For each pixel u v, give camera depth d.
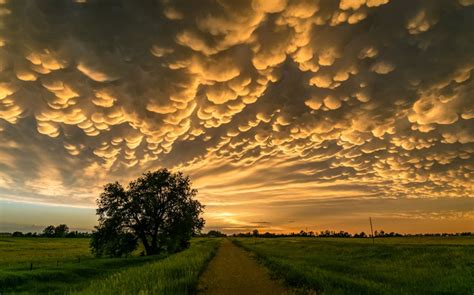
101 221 49.19
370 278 18.44
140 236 50.69
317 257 35.22
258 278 18.31
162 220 51.94
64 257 43.88
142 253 52.16
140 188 51.38
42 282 19.78
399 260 29.72
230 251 51.28
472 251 30.25
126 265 32.09
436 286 15.70
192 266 21.23
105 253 48.19
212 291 14.50
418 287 15.25
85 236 172.88
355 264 26.83
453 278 17.81
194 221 54.44
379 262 28.92
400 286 15.38
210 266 25.83
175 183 53.12
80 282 21.30
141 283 14.16
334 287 13.81
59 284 19.81
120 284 14.49
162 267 19.95
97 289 13.71
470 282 16.20
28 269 23.44
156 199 51.28
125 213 49.47
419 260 28.78
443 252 31.80
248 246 66.81
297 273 17.20
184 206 52.72
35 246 76.06
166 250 53.28
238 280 17.64
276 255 37.00
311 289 13.70
